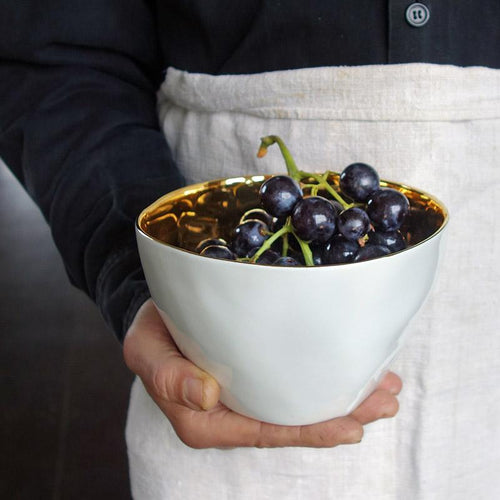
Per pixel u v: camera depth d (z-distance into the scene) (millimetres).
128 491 1481
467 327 635
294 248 507
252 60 636
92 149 659
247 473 659
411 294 470
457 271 624
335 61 609
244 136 646
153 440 673
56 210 653
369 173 511
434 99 592
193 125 679
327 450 649
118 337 587
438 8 584
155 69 735
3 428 1680
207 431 535
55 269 2463
